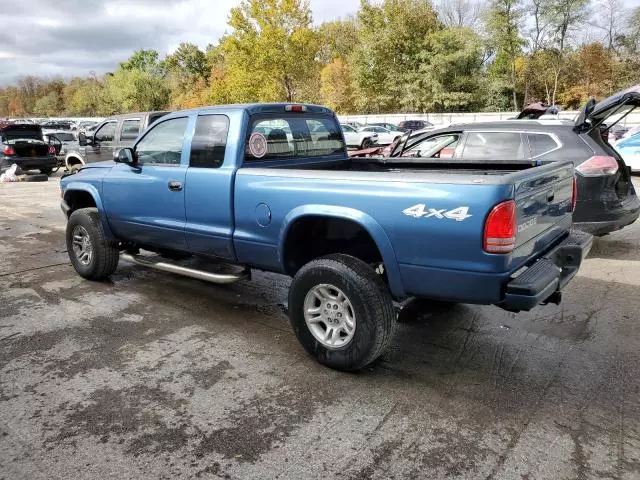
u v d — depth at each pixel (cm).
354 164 491
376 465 246
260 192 364
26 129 1622
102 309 465
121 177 476
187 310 462
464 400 304
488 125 627
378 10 3884
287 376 337
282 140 429
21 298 497
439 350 374
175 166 428
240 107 395
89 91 8075
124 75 6519
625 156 1212
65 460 253
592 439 263
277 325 426
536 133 591
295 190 343
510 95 4031
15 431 278
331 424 281
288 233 354
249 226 378
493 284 278
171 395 313
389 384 324
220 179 390
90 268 532
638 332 398
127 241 511
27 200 1152
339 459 251
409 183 295
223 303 480
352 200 316
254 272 583
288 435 271
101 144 1100
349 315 332
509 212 272
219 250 409
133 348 382
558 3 3403
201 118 412
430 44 3731
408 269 302
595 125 575
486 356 362
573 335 395
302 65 3139
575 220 570
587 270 562
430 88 3734
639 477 235
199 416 290
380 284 322
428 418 285
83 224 526
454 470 242
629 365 344
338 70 4381
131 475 242
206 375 339
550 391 312
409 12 3766
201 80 6081
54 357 368
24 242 747
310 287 339
